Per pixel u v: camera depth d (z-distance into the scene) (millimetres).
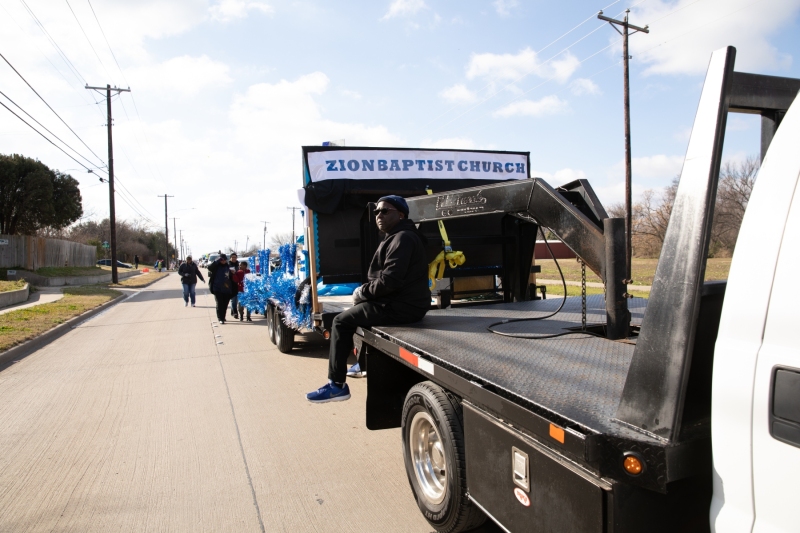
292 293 8070
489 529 2992
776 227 1493
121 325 13453
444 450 2805
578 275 23812
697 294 1580
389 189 7207
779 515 1408
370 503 3566
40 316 14039
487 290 6473
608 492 1691
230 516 3432
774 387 1424
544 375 2355
